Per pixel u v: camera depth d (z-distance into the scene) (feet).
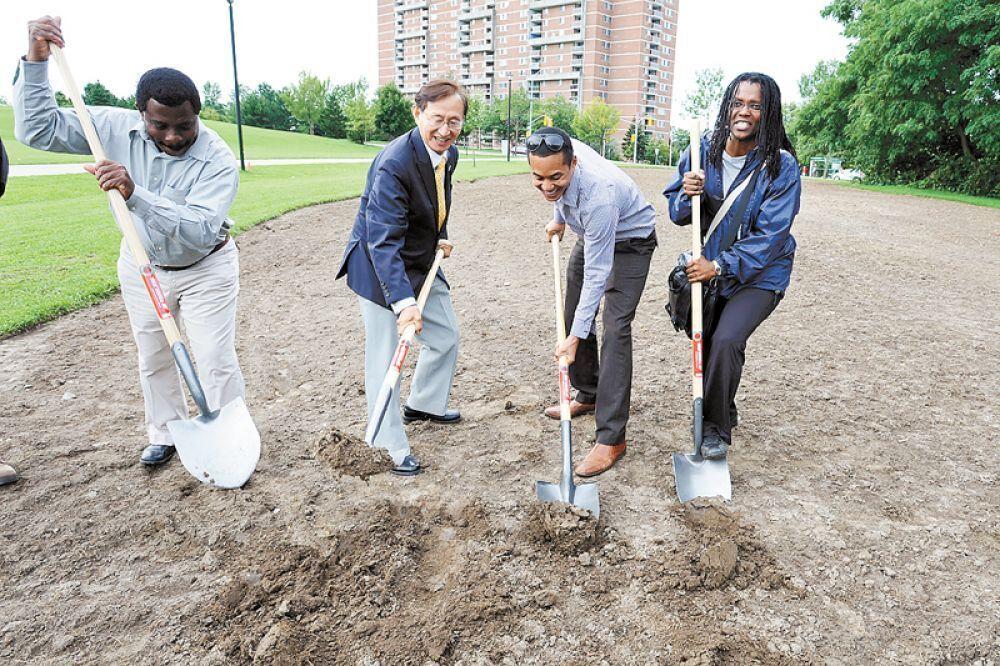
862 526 9.71
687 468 10.51
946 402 14.37
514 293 23.43
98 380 15.30
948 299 23.84
